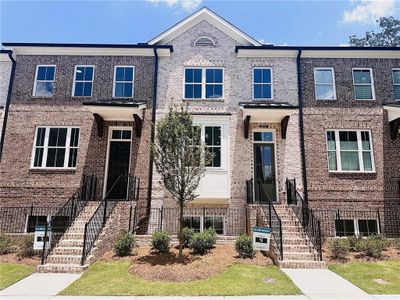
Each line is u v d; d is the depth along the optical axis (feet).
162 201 44.75
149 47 49.49
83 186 44.21
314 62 50.39
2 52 49.39
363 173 46.06
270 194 46.03
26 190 45.21
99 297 21.59
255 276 26.50
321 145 47.09
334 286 24.21
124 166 46.98
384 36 98.73
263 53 50.31
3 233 38.70
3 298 21.33
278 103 48.16
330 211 44.78
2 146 46.55
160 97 48.75
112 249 35.88
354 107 48.47
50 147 47.01
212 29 51.70
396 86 49.78
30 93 48.75
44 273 27.55
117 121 47.78
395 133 47.03
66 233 33.71
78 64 50.08
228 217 44.24
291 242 33.30
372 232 44.50
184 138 31.53
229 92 49.11
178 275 26.27
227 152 45.75
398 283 25.09
